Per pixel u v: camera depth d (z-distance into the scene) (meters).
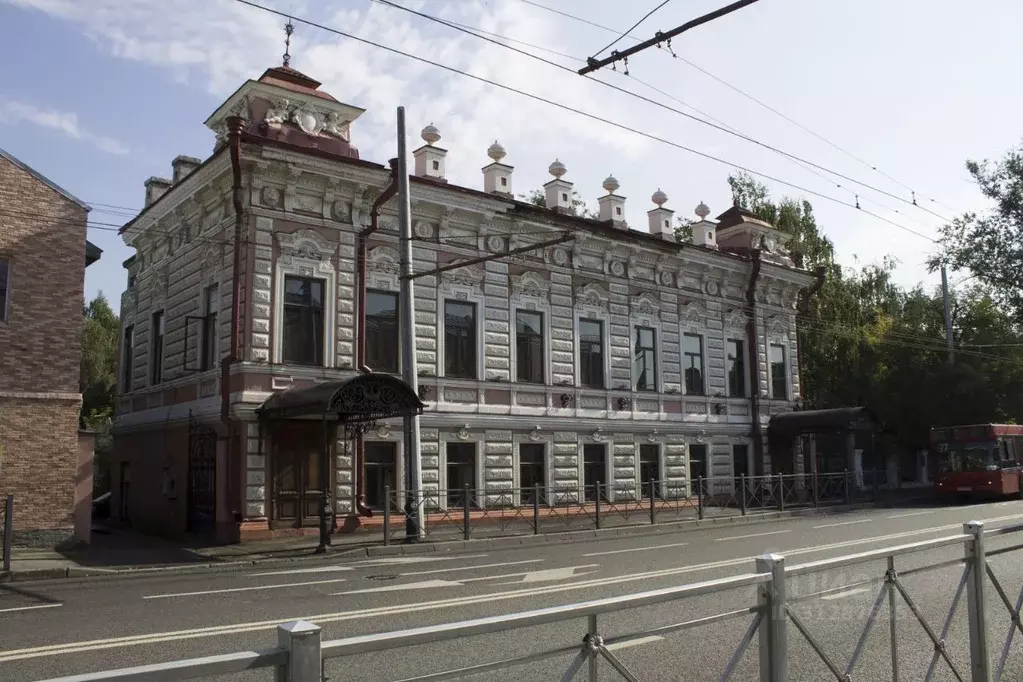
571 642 3.60
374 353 22.17
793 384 33.59
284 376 20.33
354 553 17.23
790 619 4.44
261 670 2.88
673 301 29.61
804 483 29.23
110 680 2.47
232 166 19.98
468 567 14.38
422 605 10.13
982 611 5.60
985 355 40.44
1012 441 34.03
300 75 22.88
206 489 20.77
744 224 32.94
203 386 21.52
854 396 41.78
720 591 4.11
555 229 25.97
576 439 25.94
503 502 23.89
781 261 34.16
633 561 14.50
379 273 22.39
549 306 25.91
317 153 20.88
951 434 33.94
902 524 21.03
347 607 10.13
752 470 31.22
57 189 18.42
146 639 8.29
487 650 3.53
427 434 22.66
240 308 20.20
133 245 26.95
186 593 11.68
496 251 24.81
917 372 40.28
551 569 13.66
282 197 20.95
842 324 40.69
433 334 23.16
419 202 22.86
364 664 3.12
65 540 17.75
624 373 27.61
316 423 20.69
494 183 25.06
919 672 5.20
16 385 17.50
